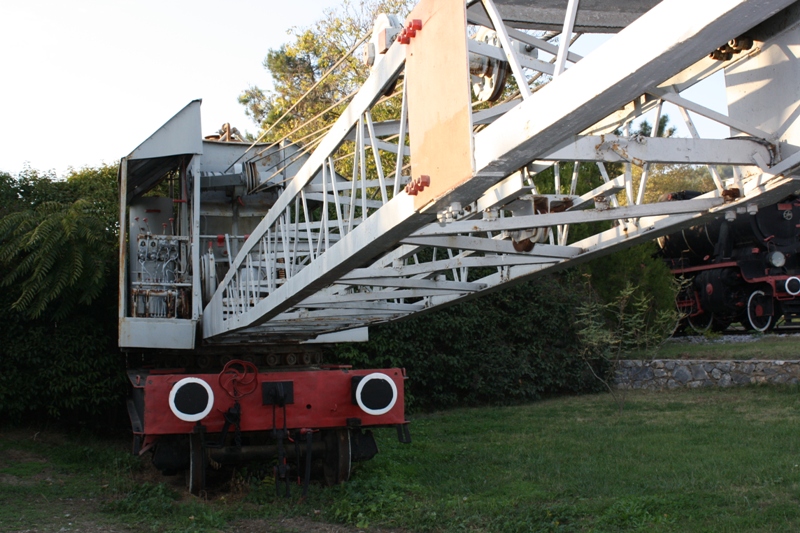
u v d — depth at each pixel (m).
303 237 9.55
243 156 10.27
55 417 11.80
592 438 10.45
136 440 7.46
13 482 8.26
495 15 3.40
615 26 4.74
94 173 15.88
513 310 15.97
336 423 7.58
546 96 3.00
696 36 2.36
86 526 6.46
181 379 7.21
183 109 9.48
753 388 14.48
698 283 19.97
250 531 6.43
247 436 8.51
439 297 7.86
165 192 12.37
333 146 5.48
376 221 4.60
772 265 18.17
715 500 6.64
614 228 5.51
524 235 5.49
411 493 7.57
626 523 6.10
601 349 16.16
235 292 7.63
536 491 7.29
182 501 7.40
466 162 3.55
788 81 3.96
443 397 14.92
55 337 11.40
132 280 9.82
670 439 9.98
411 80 4.27
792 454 8.54
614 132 5.24
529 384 15.85
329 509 6.93
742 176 4.49
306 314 7.55
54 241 10.93
